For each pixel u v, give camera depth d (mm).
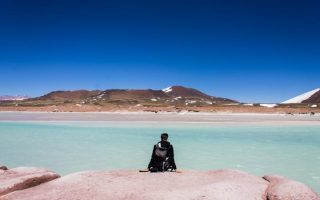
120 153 25859
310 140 35156
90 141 33188
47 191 10367
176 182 11453
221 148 28859
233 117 86625
